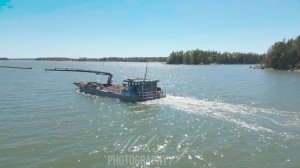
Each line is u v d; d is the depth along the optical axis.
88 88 68.94
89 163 26.95
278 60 189.62
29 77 121.19
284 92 73.19
